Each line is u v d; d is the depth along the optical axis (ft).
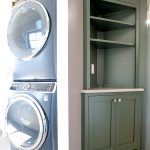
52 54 5.14
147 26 7.36
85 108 5.94
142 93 7.22
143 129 7.28
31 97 5.30
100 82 8.52
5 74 6.71
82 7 6.10
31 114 5.52
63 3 4.94
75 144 5.43
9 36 6.06
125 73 7.89
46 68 5.27
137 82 7.39
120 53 8.05
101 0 6.59
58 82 5.07
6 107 6.17
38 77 5.43
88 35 6.15
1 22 6.68
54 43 5.10
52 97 5.04
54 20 5.07
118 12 7.95
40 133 5.09
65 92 4.94
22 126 5.86
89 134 5.99
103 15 8.35
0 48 6.70
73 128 5.28
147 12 7.28
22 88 5.66
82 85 6.15
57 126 5.02
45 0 5.20
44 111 5.12
